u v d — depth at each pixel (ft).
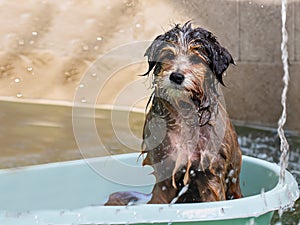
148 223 8.80
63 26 25.25
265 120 20.59
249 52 20.95
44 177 11.87
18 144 17.85
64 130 19.51
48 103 24.13
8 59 25.50
